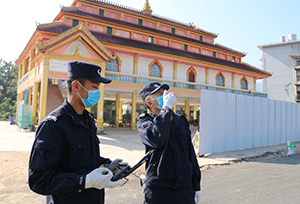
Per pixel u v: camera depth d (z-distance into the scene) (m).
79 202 1.66
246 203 4.13
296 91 41.44
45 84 13.27
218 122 9.36
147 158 2.05
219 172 6.47
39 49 13.00
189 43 27.25
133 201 4.20
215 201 4.21
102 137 13.83
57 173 1.52
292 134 14.01
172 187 2.04
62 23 18.73
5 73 59.47
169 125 1.99
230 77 28.05
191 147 2.35
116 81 18.31
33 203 4.11
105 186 1.56
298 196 4.52
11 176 5.48
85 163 1.71
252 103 11.14
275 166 7.34
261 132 11.60
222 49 30.16
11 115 43.09
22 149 8.79
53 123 1.62
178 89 21.80
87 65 1.82
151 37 24.61
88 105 1.86
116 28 22.23
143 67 21.61
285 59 44.12
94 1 22.89
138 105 33.03
